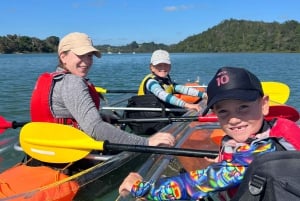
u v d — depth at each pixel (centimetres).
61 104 283
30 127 276
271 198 119
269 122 160
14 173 265
